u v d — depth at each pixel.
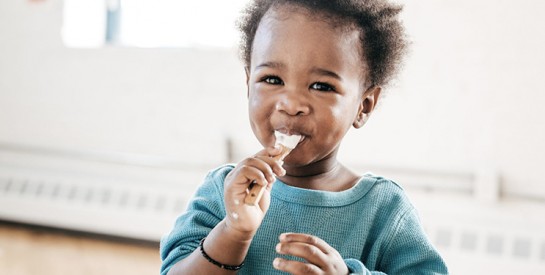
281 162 0.65
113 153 2.94
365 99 0.74
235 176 0.63
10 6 3.03
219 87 2.83
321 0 0.67
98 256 2.67
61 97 3.01
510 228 2.42
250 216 0.63
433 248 0.74
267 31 0.68
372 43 0.71
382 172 2.59
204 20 2.89
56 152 3.00
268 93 0.67
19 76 3.05
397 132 2.57
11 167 3.03
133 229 2.82
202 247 0.66
